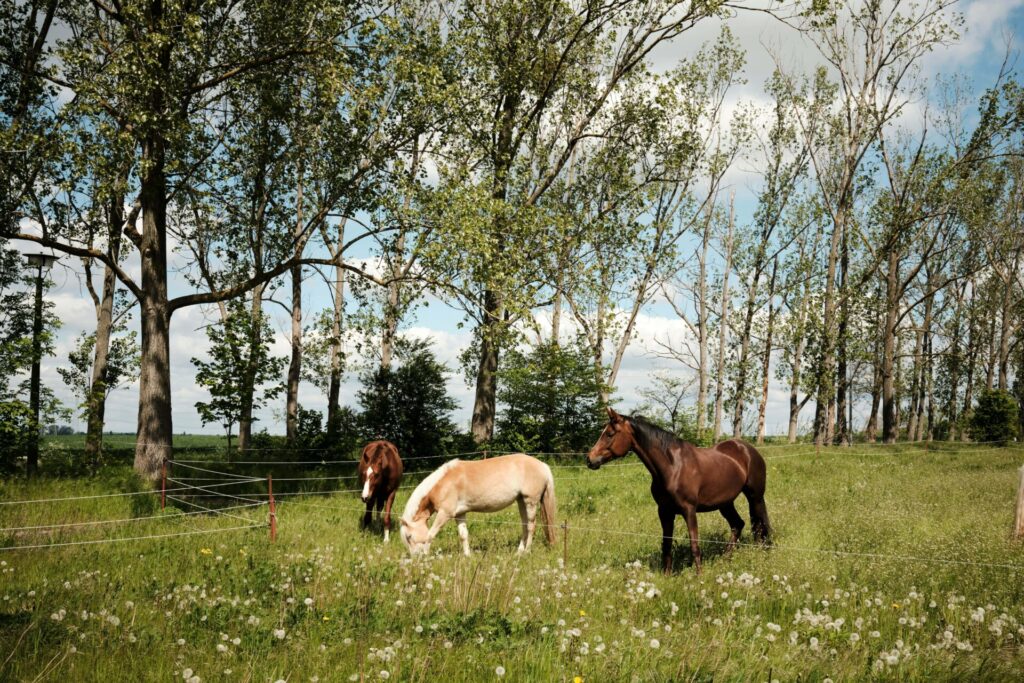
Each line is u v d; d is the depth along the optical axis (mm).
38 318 22016
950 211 39625
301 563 9344
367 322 27047
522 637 5977
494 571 8242
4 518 13469
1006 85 37062
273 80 18812
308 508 16344
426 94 18781
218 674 5043
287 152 18922
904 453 29094
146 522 13914
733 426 45188
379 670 5031
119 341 30516
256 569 8898
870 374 50500
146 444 18594
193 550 10930
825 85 40312
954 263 45656
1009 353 43469
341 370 30000
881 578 8438
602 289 26797
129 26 16750
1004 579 8148
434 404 24719
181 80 17672
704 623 6742
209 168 18984
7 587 8094
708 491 10086
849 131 39750
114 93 16656
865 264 43094
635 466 23281
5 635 5719
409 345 25719
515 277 19656
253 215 19578
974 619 6504
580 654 5562
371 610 6777
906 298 49375
